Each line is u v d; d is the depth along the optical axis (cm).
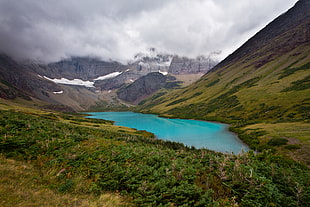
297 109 7306
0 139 1500
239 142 5497
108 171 1203
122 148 1830
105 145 1914
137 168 1234
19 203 756
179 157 1723
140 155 1580
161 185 988
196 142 5847
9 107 9038
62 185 994
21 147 1493
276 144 4028
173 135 7331
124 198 916
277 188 1027
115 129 7300
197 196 903
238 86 17538
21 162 1244
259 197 871
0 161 1161
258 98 11394
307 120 5491
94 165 1296
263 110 9175
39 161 1317
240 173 1116
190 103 19650
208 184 1039
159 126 10562
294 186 1039
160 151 1972
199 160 1584
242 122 8588
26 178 1023
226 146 5141
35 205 765
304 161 2908
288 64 16488
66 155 1449
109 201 866
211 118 11706
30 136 1800
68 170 1203
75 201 848
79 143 1883
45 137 1898
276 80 13675
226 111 12006
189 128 9131
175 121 12812
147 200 854
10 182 928
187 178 1102
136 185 994
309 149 3244
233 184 1031
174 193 914
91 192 965
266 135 4978
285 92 10369
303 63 14525
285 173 1228
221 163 1372
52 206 774
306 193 949
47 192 902
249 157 1584
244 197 905
